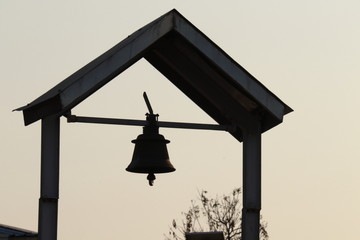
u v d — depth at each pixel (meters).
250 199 26.38
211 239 28.48
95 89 25.05
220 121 28.09
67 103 24.38
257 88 25.62
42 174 25.08
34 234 43.72
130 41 24.91
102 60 24.73
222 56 25.42
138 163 27.62
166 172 28.03
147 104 27.36
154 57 27.14
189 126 27.02
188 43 25.34
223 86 26.38
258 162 26.52
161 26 25.08
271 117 26.22
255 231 26.27
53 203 25.02
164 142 27.94
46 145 25.16
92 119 25.92
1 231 43.25
